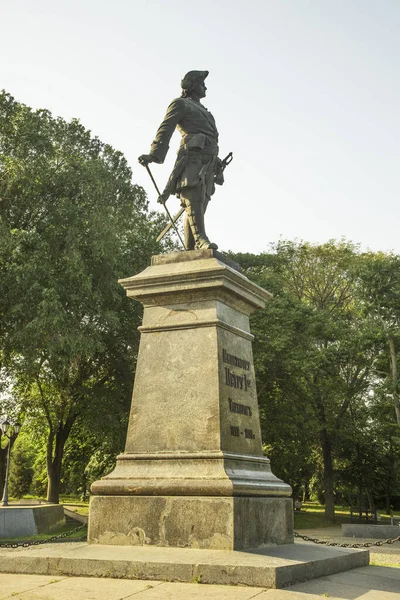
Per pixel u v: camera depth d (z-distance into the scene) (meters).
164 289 8.39
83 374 31.39
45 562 6.49
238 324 8.76
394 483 42.66
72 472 45.41
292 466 37.22
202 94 9.86
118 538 7.33
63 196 26.48
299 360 31.88
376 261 31.69
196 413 7.82
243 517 7.02
